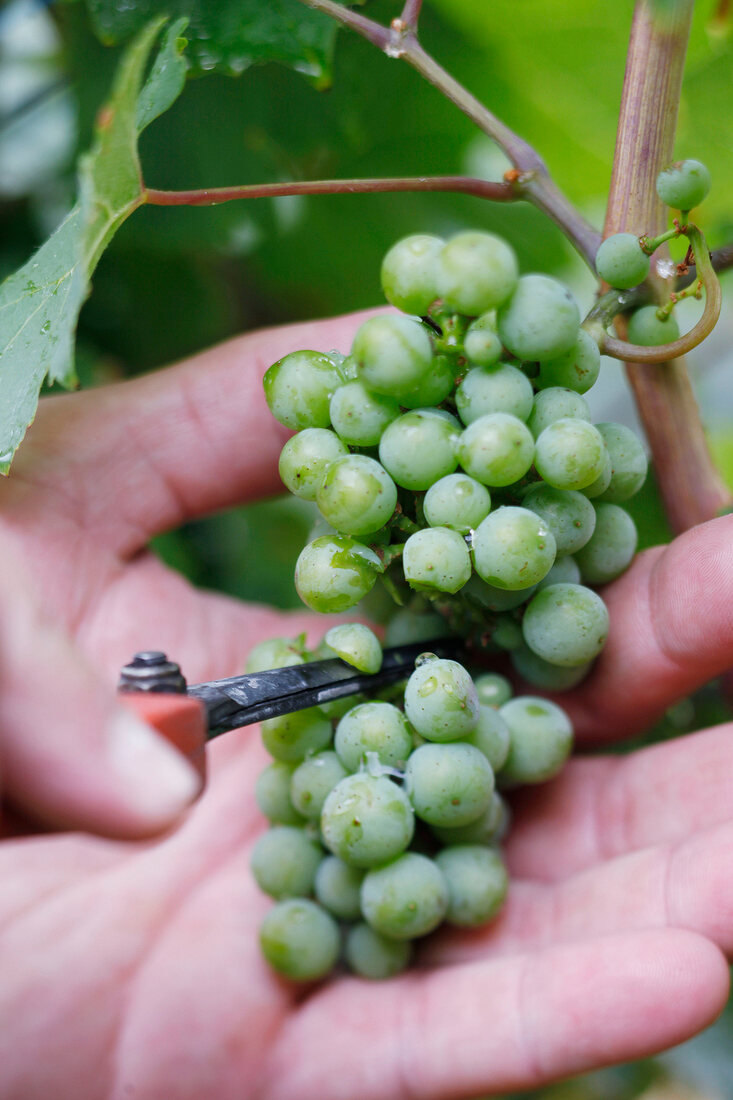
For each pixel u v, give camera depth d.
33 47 0.42
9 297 0.32
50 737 0.26
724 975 0.30
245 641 0.39
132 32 0.34
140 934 0.35
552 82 0.40
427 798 0.30
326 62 0.33
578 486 0.28
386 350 0.27
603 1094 0.44
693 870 0.32
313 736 0.31
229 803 0.37
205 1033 0.33
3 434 0.30
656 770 0.34
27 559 0.36
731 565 0.31
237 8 0.33
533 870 0.35
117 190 0.29
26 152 0.41
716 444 0.48
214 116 0.39
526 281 0.27
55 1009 0.34
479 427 0.28
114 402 0.37
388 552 0.29
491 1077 0.31
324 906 0.32
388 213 0.42
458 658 0.32
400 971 0.33
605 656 0.34
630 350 0.29
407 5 0.30
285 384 0.29
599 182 0.42
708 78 0.37
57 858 0.37
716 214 0.39
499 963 0.32
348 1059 0.32
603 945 0.31
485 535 0.28
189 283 0.42
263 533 0.49
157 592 0.38
